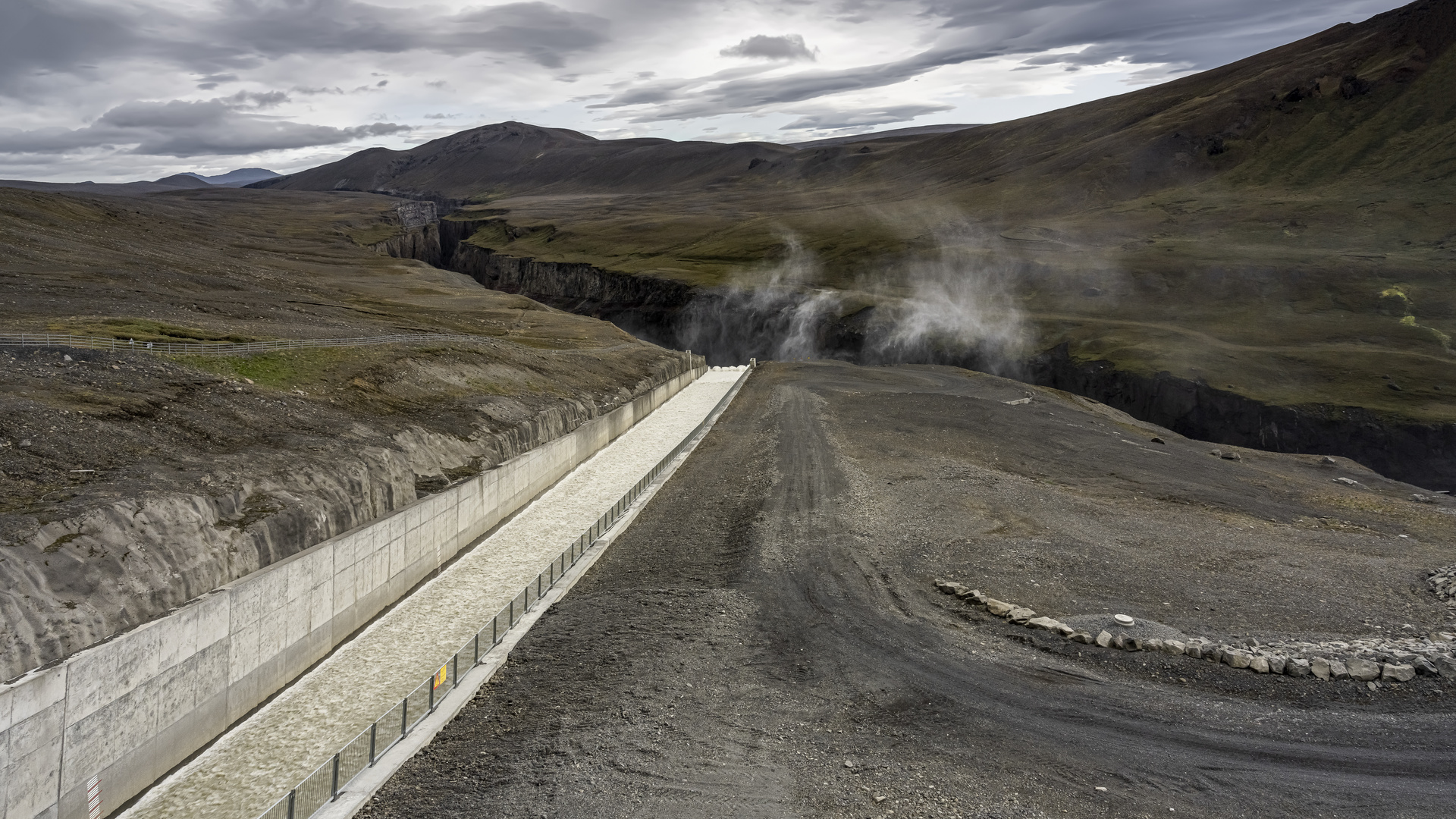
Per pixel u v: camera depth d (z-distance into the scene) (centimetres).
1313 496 5175
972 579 3281
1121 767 1967
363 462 3688
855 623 2939
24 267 7869
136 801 2206
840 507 4525
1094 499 4741
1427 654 2403
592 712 2327
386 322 8888
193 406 3628
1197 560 3484
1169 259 17288
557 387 6950
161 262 10238
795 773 1988
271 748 2484
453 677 2483
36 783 1892
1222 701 2258
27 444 2736
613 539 4153
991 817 1786
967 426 6888
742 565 3647
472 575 4006
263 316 7556
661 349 11469
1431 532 4394
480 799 1912
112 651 2103
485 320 10994
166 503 2639
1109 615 2798
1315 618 2805
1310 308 13988
